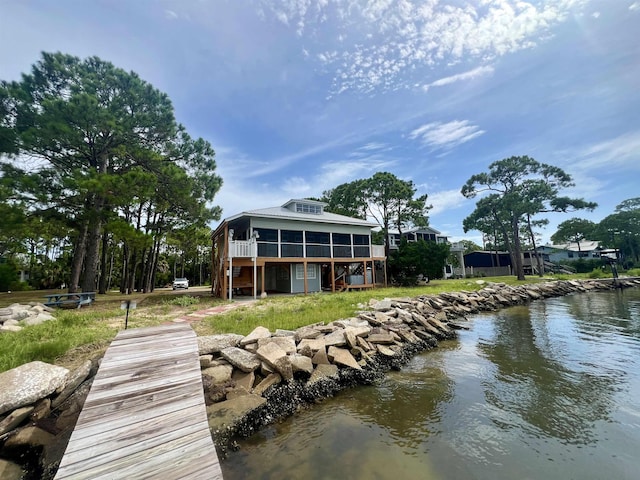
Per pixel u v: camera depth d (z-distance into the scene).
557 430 3.63
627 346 7.13
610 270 29.02
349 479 2.75
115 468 1.97
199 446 2.23
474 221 27.27
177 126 14.14
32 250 26.81
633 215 34.75
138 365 3.39
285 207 19.16
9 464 2.78
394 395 4.67
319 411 4.16
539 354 6.66
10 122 10.16
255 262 13.77
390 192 24.09
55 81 11.63
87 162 12.65
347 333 6.18
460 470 2.90
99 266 27.59
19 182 9.59
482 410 4.14
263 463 2.99
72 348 4.76
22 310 7.62
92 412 2.52
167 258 39.41
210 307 10.08
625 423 3.75
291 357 4.94
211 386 4.07
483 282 20.83
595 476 2.82
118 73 12.23
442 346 7.45
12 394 3.09
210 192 16.50
